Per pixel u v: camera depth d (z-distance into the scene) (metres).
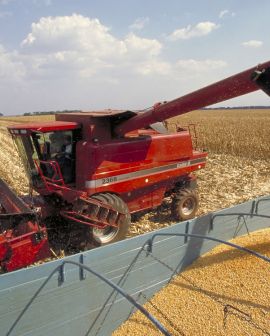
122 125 7.74
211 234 6.24
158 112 7.22
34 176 7.95
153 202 8.87
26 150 7.76
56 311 4.30
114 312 4.86
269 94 5.45
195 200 9.40
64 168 7.65
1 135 34.94
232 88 6.12
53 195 7.99
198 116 66.56
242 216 6.87
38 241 6.02
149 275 5.23
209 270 5.55
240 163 16.88
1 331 3.94
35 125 7.21
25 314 4.07
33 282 4.03
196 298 4.95
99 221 7.07
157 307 4.98
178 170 9.05
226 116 64.44
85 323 4.61
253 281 5.02
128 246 4.86
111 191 7.58
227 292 4.94
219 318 4.47
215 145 22.44
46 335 4.28
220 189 12.10
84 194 6.91
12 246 5.76
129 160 7.81
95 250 4.50
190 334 4.32
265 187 12.26
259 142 22.12
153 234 5.14
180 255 5.67
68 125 7.39
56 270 4.18
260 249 5.84
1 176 14.49
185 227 5.64
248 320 4.36
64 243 7.83
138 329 4.67
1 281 3.82
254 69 5.61
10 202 7.20
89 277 4.49
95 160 7.17
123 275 4.89
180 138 9.02
